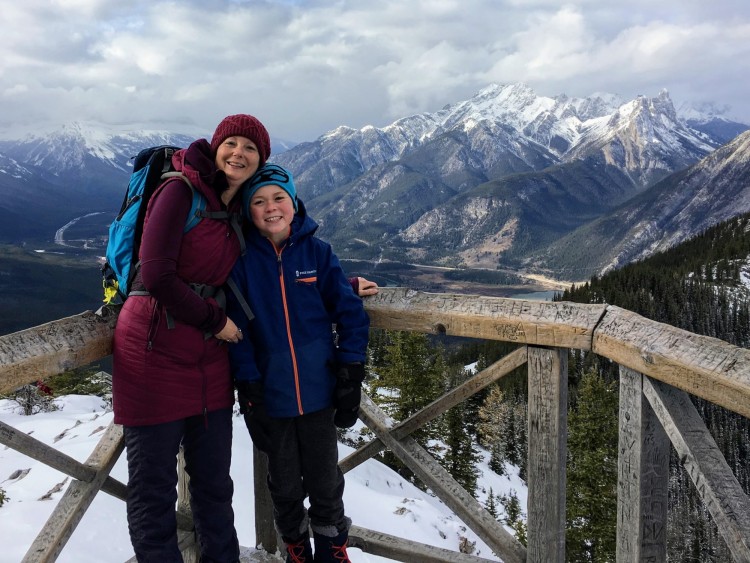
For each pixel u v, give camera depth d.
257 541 3.12
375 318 2.62
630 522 1.94
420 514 11.23
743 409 1.45
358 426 23.02
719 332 78.19
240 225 2.31
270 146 2.34
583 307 2.13
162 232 1.99
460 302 2.42
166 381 2.12
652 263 119.81
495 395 37.59
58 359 2.00
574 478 20.00
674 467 29.17
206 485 2.40
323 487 2.53
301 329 2.33
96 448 2.47
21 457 8.67
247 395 2.28
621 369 1.96
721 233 123.12
